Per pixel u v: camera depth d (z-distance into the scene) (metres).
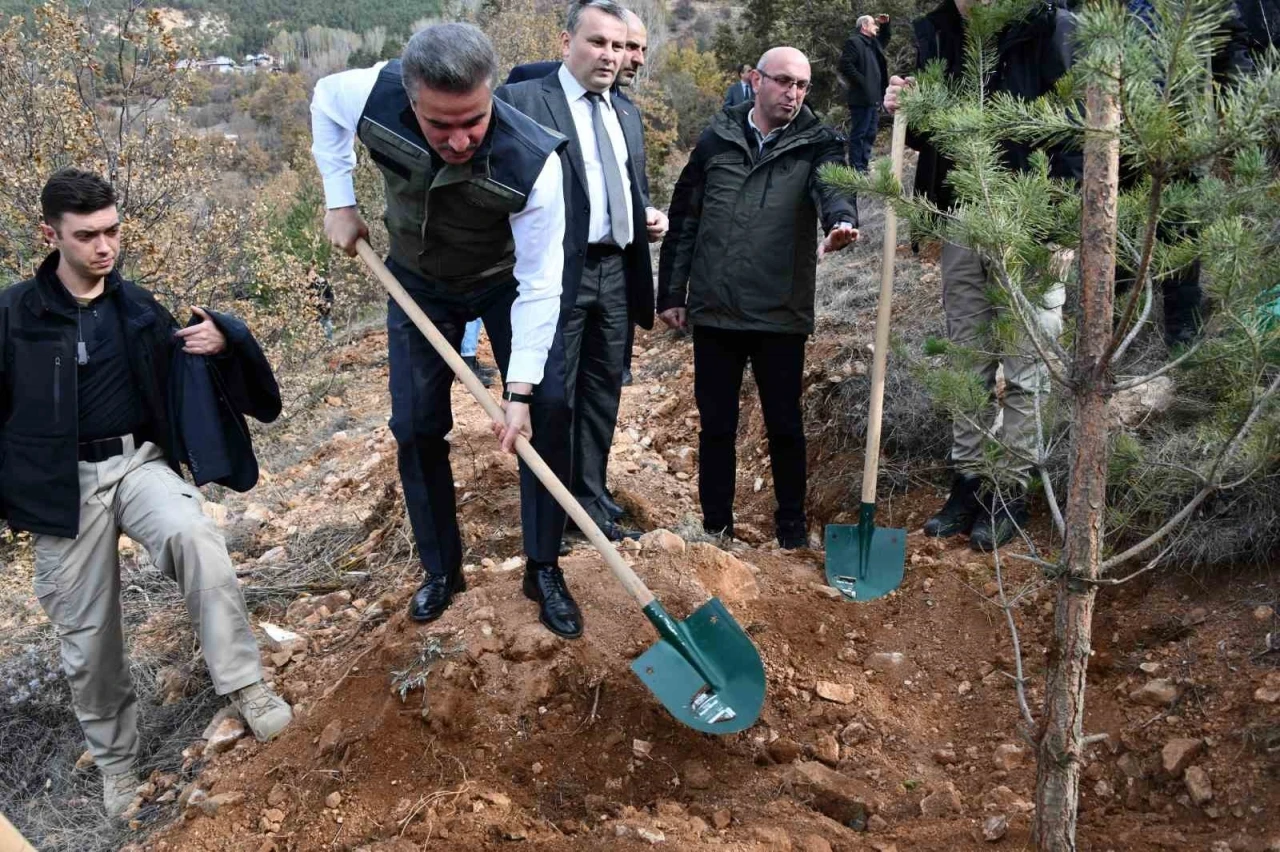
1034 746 2.33
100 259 3.14
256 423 8.30
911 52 9.95
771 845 2.60
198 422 3.33
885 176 2.46
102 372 3.25
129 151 7.09
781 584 3.82
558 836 2.75
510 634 3.27
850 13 12.96
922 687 3.32
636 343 8.02
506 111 2.87
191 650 4.16
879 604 3.70
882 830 2.73
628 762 3.04
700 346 4.06
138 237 7.11
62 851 3.25
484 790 2.91
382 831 2.85
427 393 3.18
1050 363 2.23
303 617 4.29
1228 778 2.59
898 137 3.59
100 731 3.42
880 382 3.77
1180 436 3.50
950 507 4.05
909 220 2.54
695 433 5.94
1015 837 2.52
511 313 3.09
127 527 3.30
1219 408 2.55
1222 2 1.67
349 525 5.24
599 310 3.91
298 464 7.30
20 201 6.84
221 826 2.99
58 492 3.16
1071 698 2.24
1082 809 2.72
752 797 2.89
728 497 4.23
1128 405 3.81
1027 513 3.90
